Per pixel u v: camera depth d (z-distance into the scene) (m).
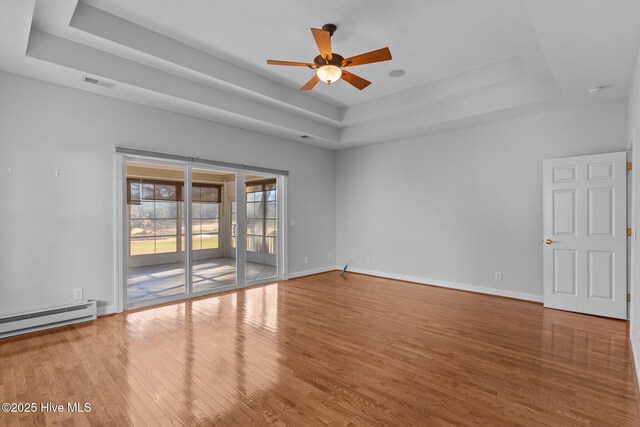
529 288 4.51
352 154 6.67
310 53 3.69
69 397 2.17
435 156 5.45
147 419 1.94
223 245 5.23
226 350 2.90
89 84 3.48
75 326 3.49
